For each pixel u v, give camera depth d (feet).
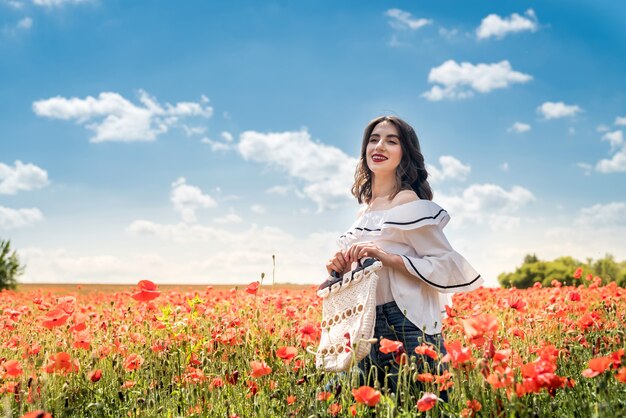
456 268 12.37
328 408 10.73
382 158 13.69
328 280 13.07
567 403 10.61
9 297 32.19
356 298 12.18
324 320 12.80
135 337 16.61
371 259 12.29
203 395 11.66
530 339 15.79
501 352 9.05
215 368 14.43
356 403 10.38
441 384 10.68
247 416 11.44
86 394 13.01
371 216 13.39
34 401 11.20
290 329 16.72
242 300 22.38
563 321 17.24
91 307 24.00
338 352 12.08
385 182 13.88
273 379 12.78
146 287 13.67
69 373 13.17
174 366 14.76
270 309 19.92
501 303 18.30
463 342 15.28
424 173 14.08
